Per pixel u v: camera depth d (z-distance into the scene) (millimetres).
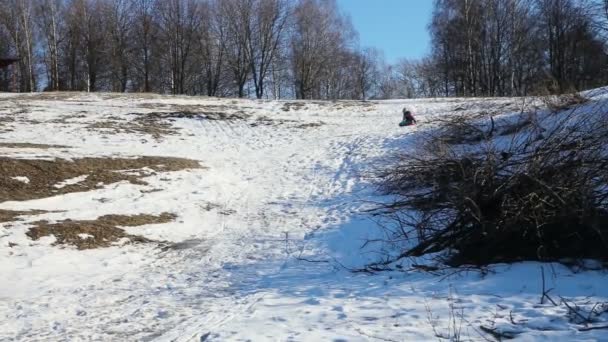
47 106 26984
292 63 58688
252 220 12258
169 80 58031
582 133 8602
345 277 7898
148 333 5992
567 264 6789
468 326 5375
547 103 15039
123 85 57250
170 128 23531
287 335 5496
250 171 17359
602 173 7305
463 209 7848
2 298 7520
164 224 11539
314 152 20047
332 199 13750
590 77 46719
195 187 14742
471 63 47500
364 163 17562
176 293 7660
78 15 53562
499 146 13188
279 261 9172
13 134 19750
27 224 10312
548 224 7121
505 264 7180
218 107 29797
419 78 72312
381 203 11766
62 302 7348
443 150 12328
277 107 30609
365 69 72312
